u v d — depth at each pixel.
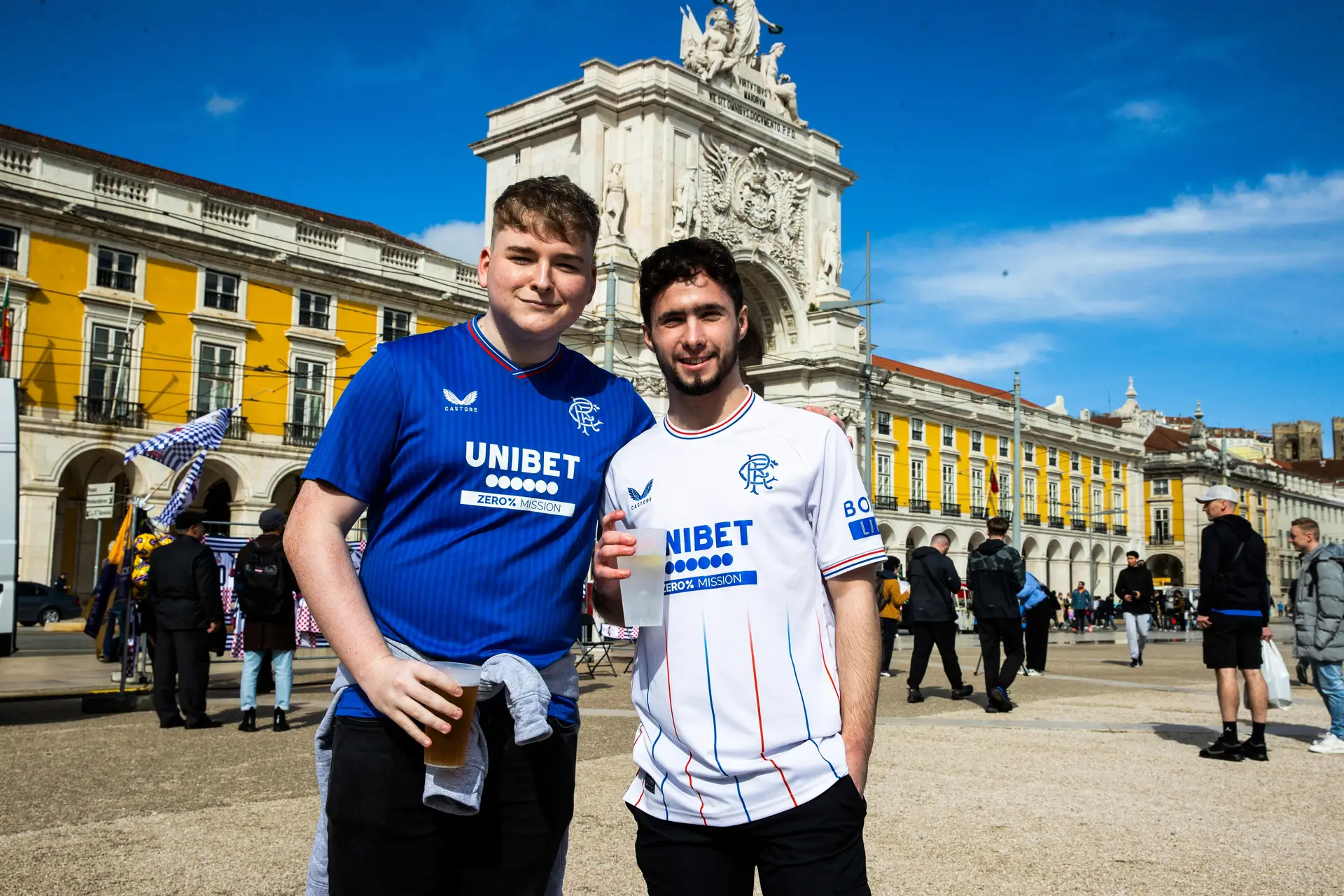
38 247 18.03
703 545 1.78
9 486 7.75
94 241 18.73
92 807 4.28
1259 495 61.06
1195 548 52.06
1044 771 5.18
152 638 8.70
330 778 1.60
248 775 5.05
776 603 1.75
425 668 1.45
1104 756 5.67
